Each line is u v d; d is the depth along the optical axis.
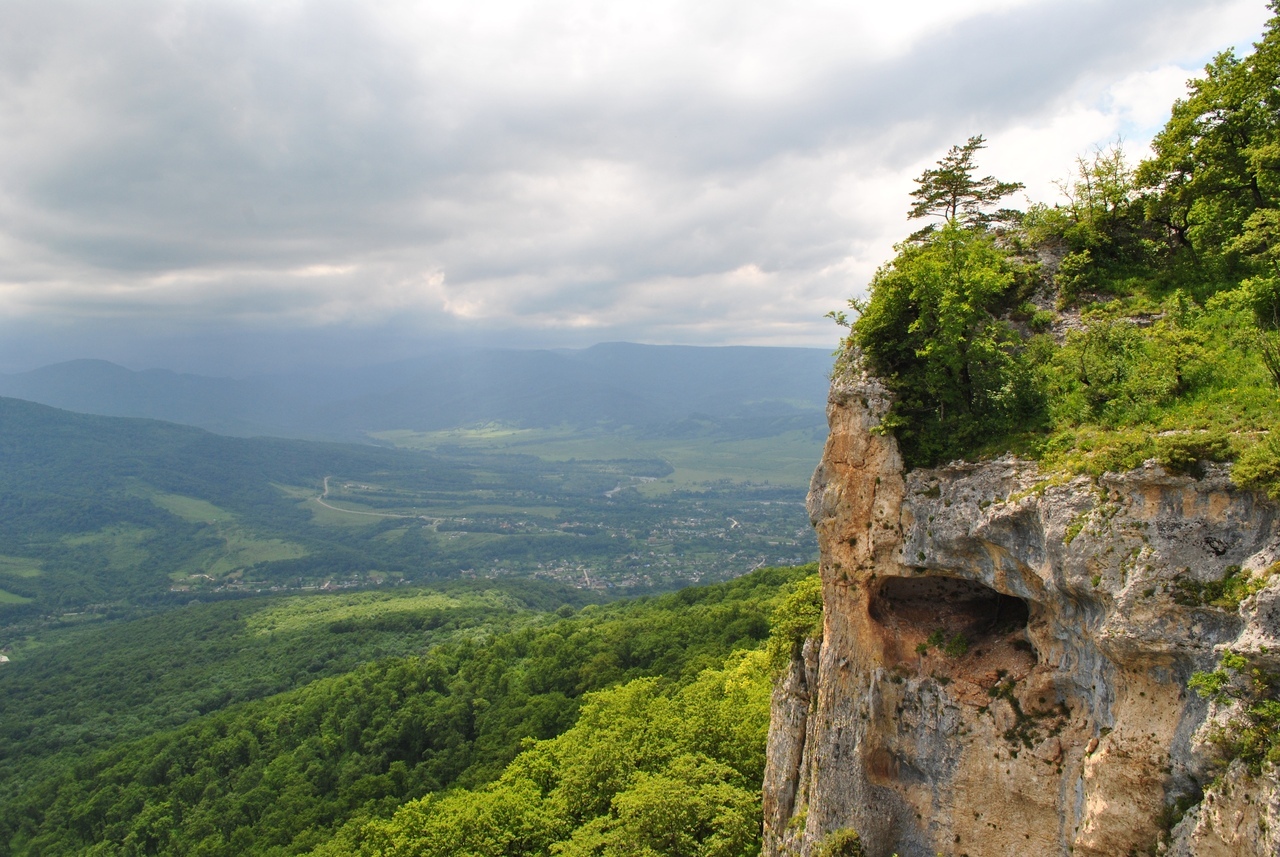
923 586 28.05
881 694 27.06
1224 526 18.33
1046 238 34.03
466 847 45.84
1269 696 16.83
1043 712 23.56
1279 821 15.70
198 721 118.19
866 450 27.53
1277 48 29.70
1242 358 23.83
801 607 35.03
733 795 40.59
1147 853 19.48
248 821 87.75
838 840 26.78
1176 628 18.59
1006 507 23.16
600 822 43.62
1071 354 25.86
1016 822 23.81
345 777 92.31
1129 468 19.91
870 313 28.23
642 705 61.25
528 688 105.25
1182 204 33.44
